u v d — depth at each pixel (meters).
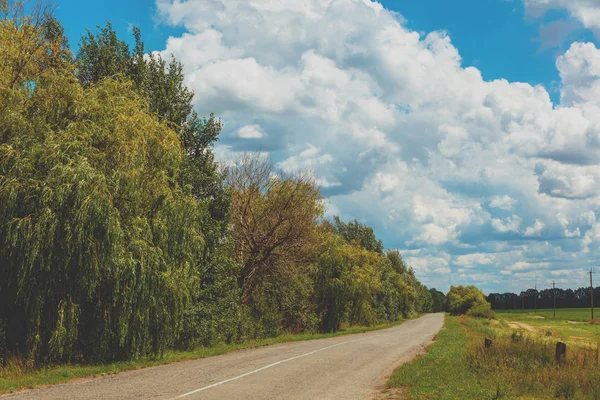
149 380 14.02
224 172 35.88
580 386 14.07
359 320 60.09
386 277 79.69
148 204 19.62
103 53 27.41
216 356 21.59
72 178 15.44
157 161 20.45
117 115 18.42
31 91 17.39
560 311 170.50
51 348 15.25
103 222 16.03
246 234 35.59
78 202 15.45
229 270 29.47
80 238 15.32
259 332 33.28
